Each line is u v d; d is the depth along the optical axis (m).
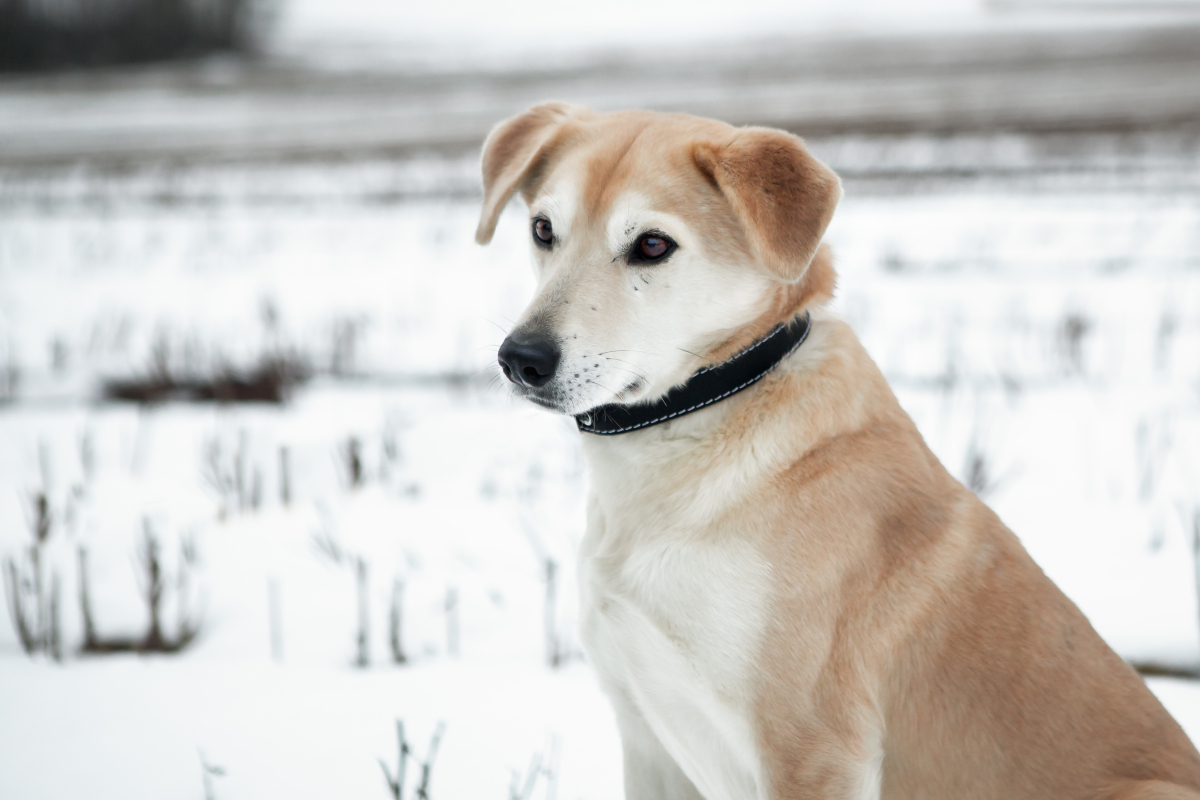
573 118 2.98
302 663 3.51
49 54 49.38
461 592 3.98
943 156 17.66
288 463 5.32
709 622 2.23
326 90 37.06
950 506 2.38
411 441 5.73
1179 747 2.22
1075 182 14.77
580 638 2.59
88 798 2.74
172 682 3.38
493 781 2.83
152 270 10.88
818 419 2.36
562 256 2.64
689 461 2.41
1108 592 3.83
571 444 5.63
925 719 2.23
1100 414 5.91
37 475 5.29
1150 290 8.79
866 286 9.26
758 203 2.41
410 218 13.66
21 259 11.45
